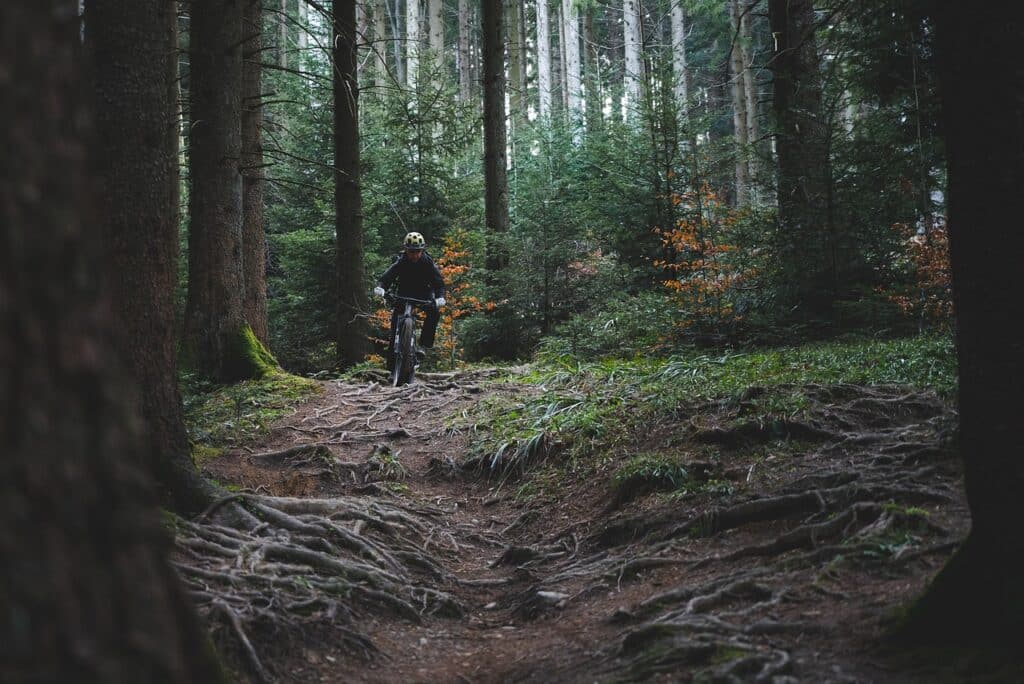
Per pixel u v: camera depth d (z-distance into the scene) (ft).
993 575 10.80
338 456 29.48
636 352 39.88
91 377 4.61
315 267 57.72
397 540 21.79
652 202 51.19
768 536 16.83
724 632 12.58
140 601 4.58
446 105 64.85
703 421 23.50
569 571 18.72
